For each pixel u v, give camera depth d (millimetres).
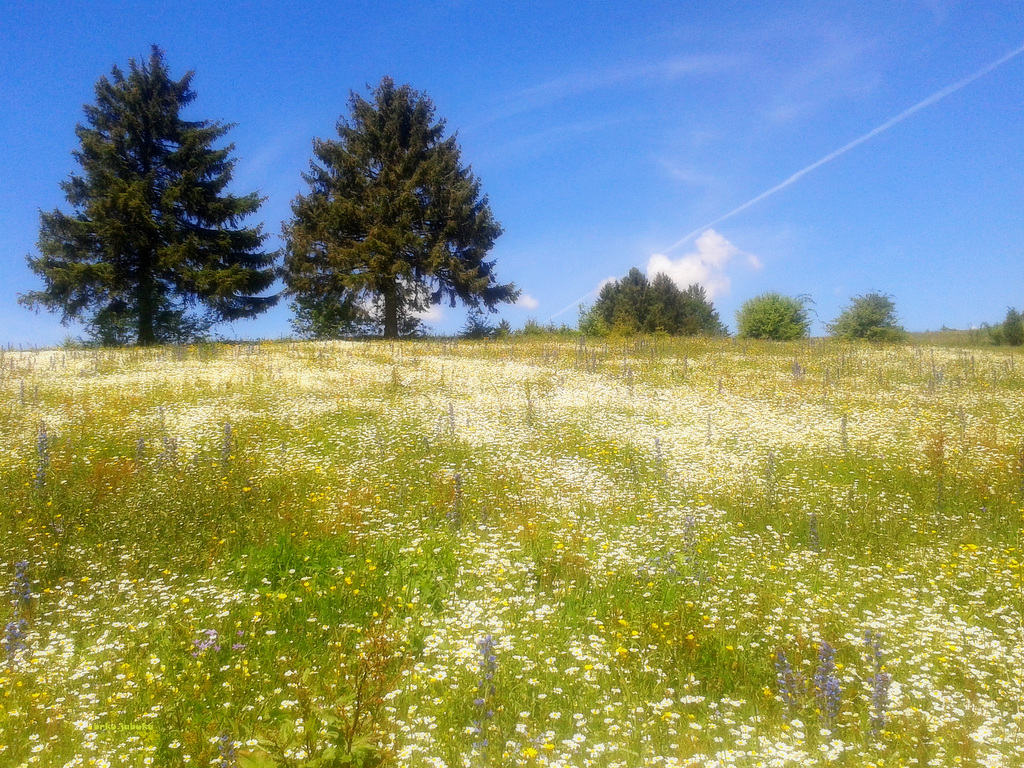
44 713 4363
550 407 14859
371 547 7188
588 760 3932
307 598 6090
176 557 7031
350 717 3977
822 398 16156
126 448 11414
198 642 5129
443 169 33750
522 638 5340
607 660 5047
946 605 5992
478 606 5871
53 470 9859
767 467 9797
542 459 10859
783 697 4473
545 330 35969
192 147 29953
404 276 32281
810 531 7574
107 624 5668
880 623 5551
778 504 8828
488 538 7477
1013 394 16562
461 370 20188
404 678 4789
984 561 6902
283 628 5656
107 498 8672
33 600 6098
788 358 23672
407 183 32375
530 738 4129
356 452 11273
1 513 8203
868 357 23781
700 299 53188
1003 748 4012
